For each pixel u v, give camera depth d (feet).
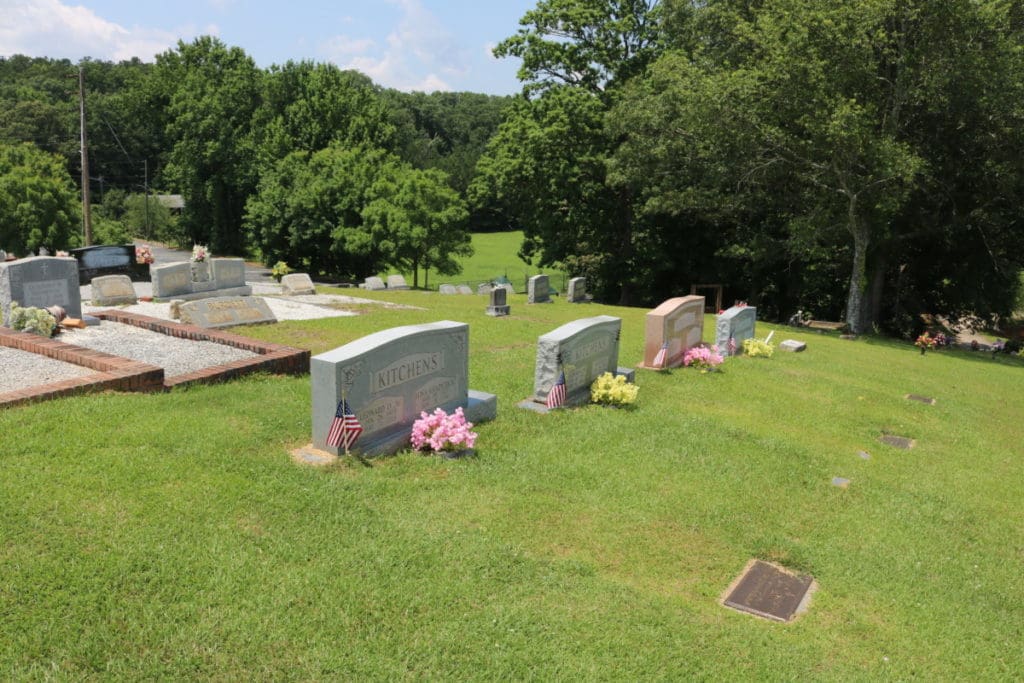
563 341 37.01
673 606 20.39
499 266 235.40
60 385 29.86
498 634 17.83
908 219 103.35
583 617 19.07
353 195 148.66
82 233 175.32
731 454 33.96
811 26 85.25
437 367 31.42
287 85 214.48
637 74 119.96
